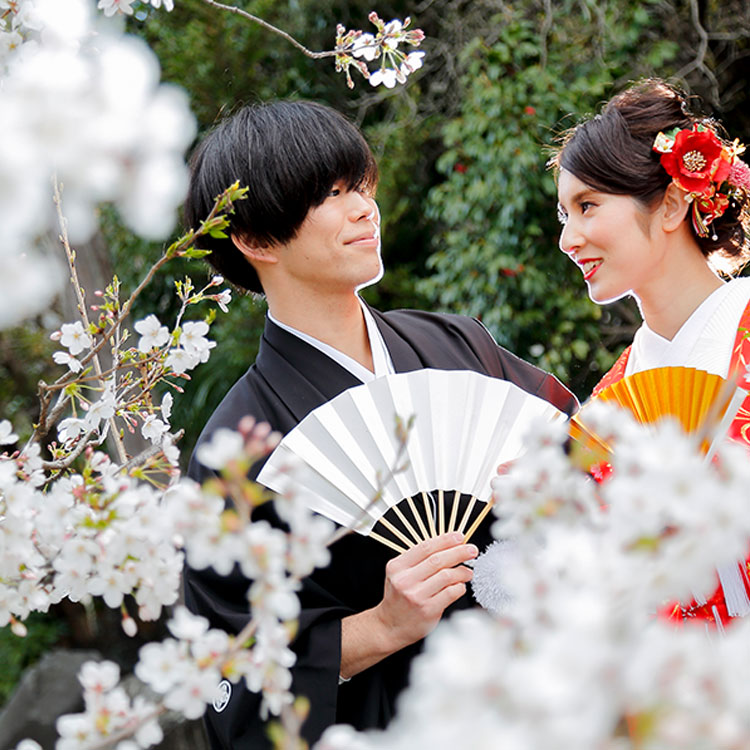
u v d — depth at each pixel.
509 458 1.94
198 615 1.97
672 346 2.13
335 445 1.90
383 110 6.94
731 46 6.21
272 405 2.03
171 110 0.92
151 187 0.92
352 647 1.87
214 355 6.53
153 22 6.56
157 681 1.12
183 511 1.05
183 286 1.78
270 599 1.06
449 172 6.20
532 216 5.87
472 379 1.97
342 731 0.88
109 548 1.26
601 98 5.78
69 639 8.38
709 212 2.10
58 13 1.16
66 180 0.91
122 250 6.46
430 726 0.72
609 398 1.95
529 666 0.72
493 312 5.76
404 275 6.57
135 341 6.50
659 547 0.87
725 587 1.86
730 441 1.83
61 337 1.69
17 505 1.32
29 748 1.14
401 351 2.13
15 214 0.87
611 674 0.73
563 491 1.07
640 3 5.91
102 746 1.11
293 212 1.93
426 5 6.47
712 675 0.75
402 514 1.95
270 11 6.64
